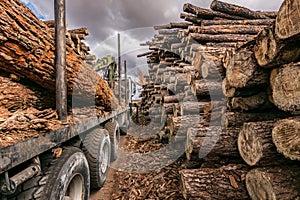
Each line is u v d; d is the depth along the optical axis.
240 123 3.07
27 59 2.18
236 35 4.87
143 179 3.70
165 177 3.61
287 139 1.71
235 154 2.88
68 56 3.04
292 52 1.97
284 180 1.77
